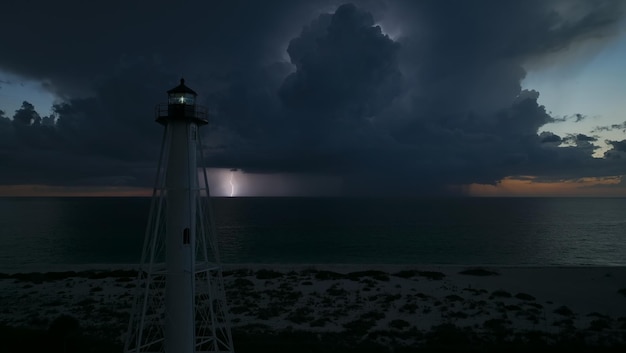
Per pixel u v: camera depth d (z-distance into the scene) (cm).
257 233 12081
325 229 13250
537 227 14012
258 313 3491
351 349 2570
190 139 1877
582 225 14775
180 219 1819
